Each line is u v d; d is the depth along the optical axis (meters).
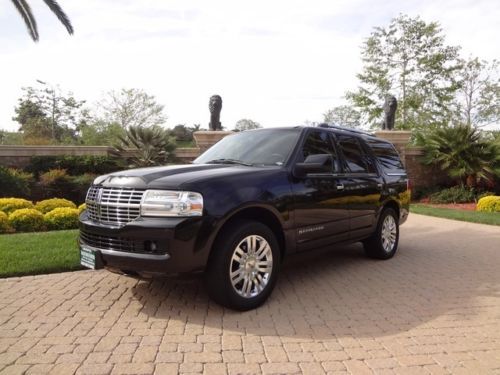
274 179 4.39
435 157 17.00
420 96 25.88
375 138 6.71
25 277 5.19
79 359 3.08
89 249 4.08
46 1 15.72
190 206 3.71
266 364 3.03
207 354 3.17
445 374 2.92
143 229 3.70
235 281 3.99
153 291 4.68
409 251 7.28
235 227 3.98
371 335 3.58
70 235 7.30
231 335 3.53
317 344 3.38
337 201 5.18
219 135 15.37
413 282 5.27
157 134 16.52
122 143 16.89
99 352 3.19
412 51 26.00
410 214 12.86
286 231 4.45
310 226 4.76
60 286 4.86
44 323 3.77
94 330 3.62
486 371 2.97
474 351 3.29
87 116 45.12
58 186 13.95
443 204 15.86
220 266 3.86
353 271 5.79
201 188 3.81
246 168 4.48
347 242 5.55
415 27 25.55
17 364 3.00
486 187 16.62
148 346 3.30
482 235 9.04
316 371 2.94
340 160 5.52
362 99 26.61
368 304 4.40
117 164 15.71
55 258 5.71
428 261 6.47
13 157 14.71
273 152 4.93
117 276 5.26
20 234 7.50
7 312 4.05
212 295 3.98
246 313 4.05
